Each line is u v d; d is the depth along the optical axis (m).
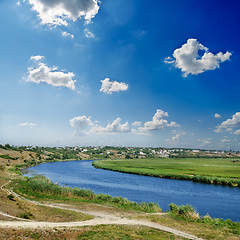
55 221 24.70
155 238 20.45
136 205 37.44
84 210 32.09
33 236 17.53
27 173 100.94
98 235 20.27
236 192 63.34
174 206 33.16
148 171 110.00
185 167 138.62
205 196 56.84
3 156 147.00
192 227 25.27
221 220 29.23
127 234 21.11
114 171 122.31
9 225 19.06
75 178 87.69
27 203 31.42
